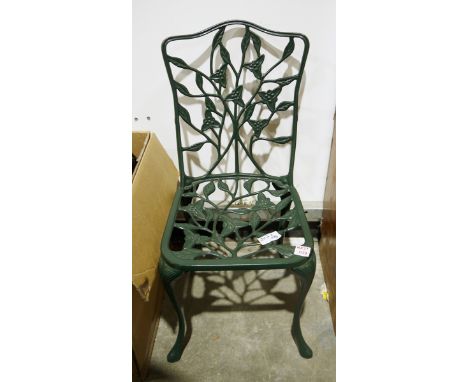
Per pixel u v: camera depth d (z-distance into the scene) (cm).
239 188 141
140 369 102
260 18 104
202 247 143
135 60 112
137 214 94
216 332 119
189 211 108
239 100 106
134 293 96
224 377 107
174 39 96
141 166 102
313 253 94
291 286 134
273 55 111
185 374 108
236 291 133
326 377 106
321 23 105
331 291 122
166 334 119
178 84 102
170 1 102
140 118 125
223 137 129
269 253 143
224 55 99
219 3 102
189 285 135
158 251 102
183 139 130
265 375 107
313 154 133
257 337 117
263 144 130
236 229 103
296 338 109
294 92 107
